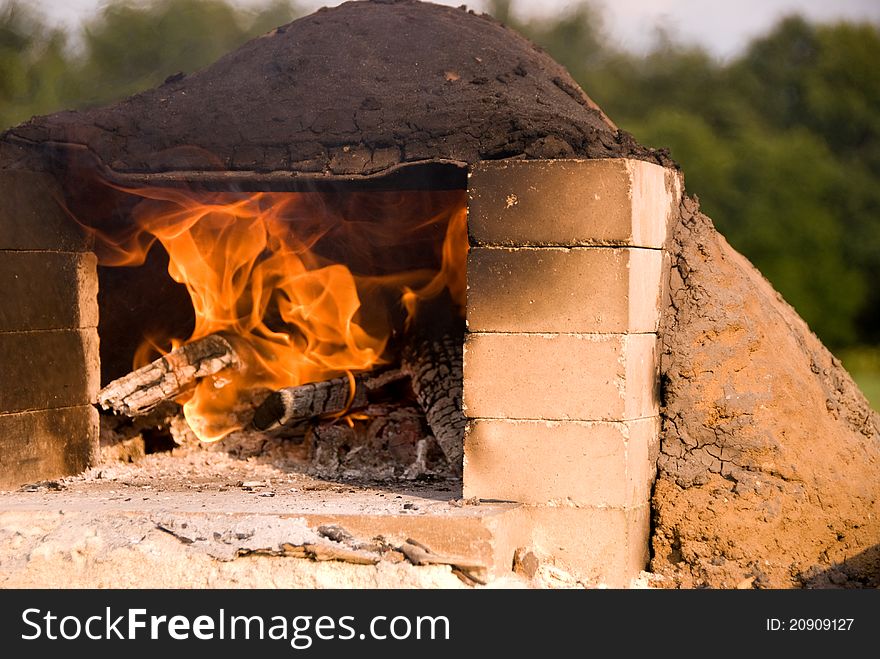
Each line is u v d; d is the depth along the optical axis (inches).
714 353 270.1
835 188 1133.7
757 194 1109.7
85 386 302.2
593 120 293.4
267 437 318.3
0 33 834.2
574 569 247.3
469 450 251.3
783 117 1203.2
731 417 267.0
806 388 287.1
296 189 275.9
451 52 297.9
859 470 283.7
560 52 1163.3
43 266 290.4
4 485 278.2
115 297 320.2
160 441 323.3
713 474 264.7
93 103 795.4
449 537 230.8
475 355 250.7
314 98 280.7
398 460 309.3
